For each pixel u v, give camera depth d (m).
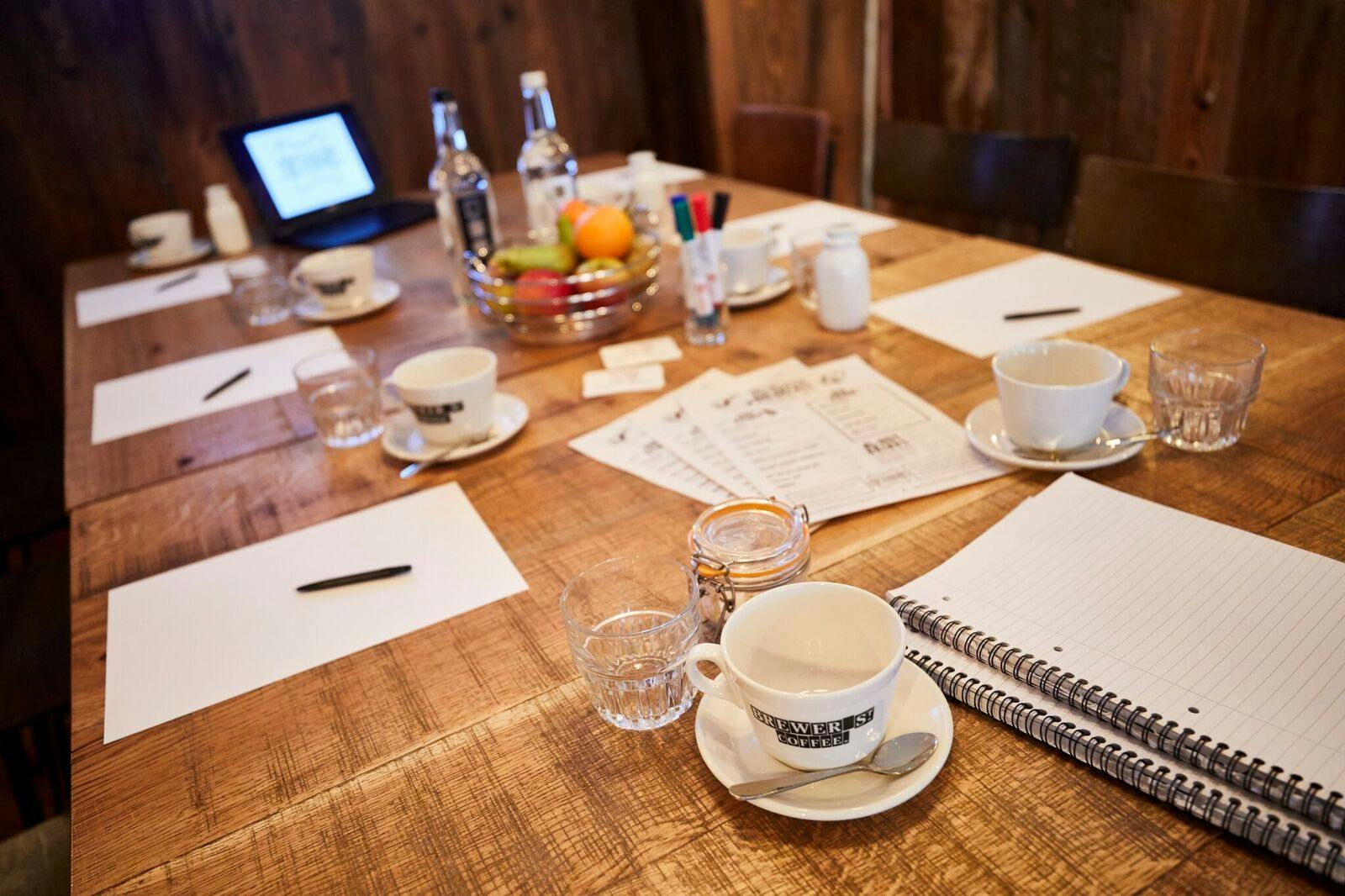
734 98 2.96
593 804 0.58
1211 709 0.54
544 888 0.53
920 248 1.49
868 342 1.17
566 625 0.63
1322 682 0.55
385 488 0.99
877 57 2.66
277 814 0.60
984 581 0.69
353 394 1.13
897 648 0.53
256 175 2.04
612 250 1.29
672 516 0.86
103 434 1.21
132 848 0.59
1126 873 0.49
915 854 0.52
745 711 0.56
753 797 0.54
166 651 0.77
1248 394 0.83
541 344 1.32
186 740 0.68
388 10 2.78
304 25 2.69
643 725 0.63
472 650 0.73
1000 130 2.43
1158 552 0.69
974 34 2.38
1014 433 0.86
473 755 0.63
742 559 0.70
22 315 2.63
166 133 2.63
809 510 0.84
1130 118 2.11
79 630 0.82
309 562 0.87
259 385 1.31
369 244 1.96
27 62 2.44
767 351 1.19
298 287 1.73
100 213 2.63
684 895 0.52
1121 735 0.55
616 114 3.23
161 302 1.76
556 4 2.99
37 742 1.46
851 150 2.83
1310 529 0.72
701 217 1.17
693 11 2.87
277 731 0.67
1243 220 1.29
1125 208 1.44
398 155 2.94
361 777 0.62
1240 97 1.88
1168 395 0.86
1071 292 1.24
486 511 0.92
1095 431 0.85
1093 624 0.63
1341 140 1.74
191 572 0.88
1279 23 1.77
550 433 1.06
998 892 0.49
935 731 0.57
